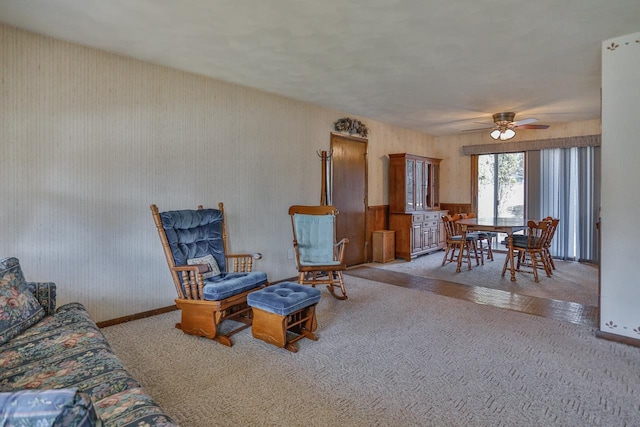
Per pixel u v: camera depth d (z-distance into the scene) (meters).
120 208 2.96
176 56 2.98
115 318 2.95
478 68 3.29
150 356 2.36
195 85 3.43
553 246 5.86
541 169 5.98
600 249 2.65
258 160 4.00
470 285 4.23
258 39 2.65
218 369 2.18
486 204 6.70
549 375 2.10
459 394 1.90
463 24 2.42
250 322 2.92
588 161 5.56
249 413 1.74
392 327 2.88
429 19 2.35
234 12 2.25
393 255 5.86
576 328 2.84
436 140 7.22
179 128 3.32
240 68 3.28
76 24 2.40
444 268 5.22
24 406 0.59
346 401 1.84
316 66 3.23
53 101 2.61
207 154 3.53
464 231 5.00
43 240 2.58
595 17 2.30
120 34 2.56
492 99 4.36
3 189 2.42
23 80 2.48
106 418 1.02
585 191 5.59
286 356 2.36
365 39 2.66
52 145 2.61
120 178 2.95
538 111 4.94
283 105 4.26
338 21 2.38
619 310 2.57
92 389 1.20
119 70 2.93
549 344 2.53
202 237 3.12
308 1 2.12
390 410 1.76
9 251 2.45
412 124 5.98
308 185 4.61
